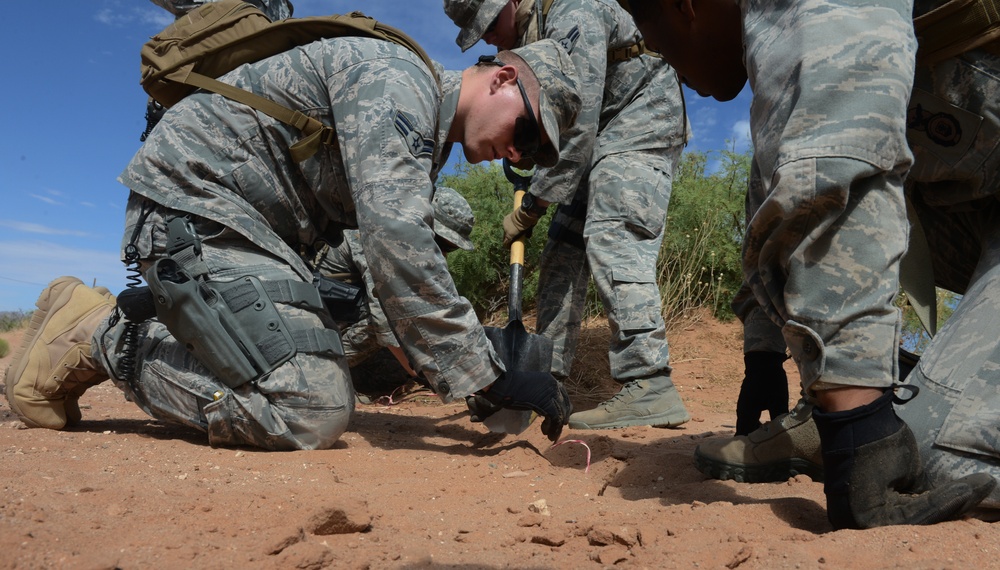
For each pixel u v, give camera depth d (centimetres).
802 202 133
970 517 150
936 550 132
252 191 251
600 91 327
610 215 340
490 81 258
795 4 141
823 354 138
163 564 120
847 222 136
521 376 252
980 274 183
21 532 125
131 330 254
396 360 468
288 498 171
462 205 410
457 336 236
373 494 188
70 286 265
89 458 212
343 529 145
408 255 231
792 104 137
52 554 118
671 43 186
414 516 166
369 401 443
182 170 244
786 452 207
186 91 257
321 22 255
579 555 140
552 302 380
